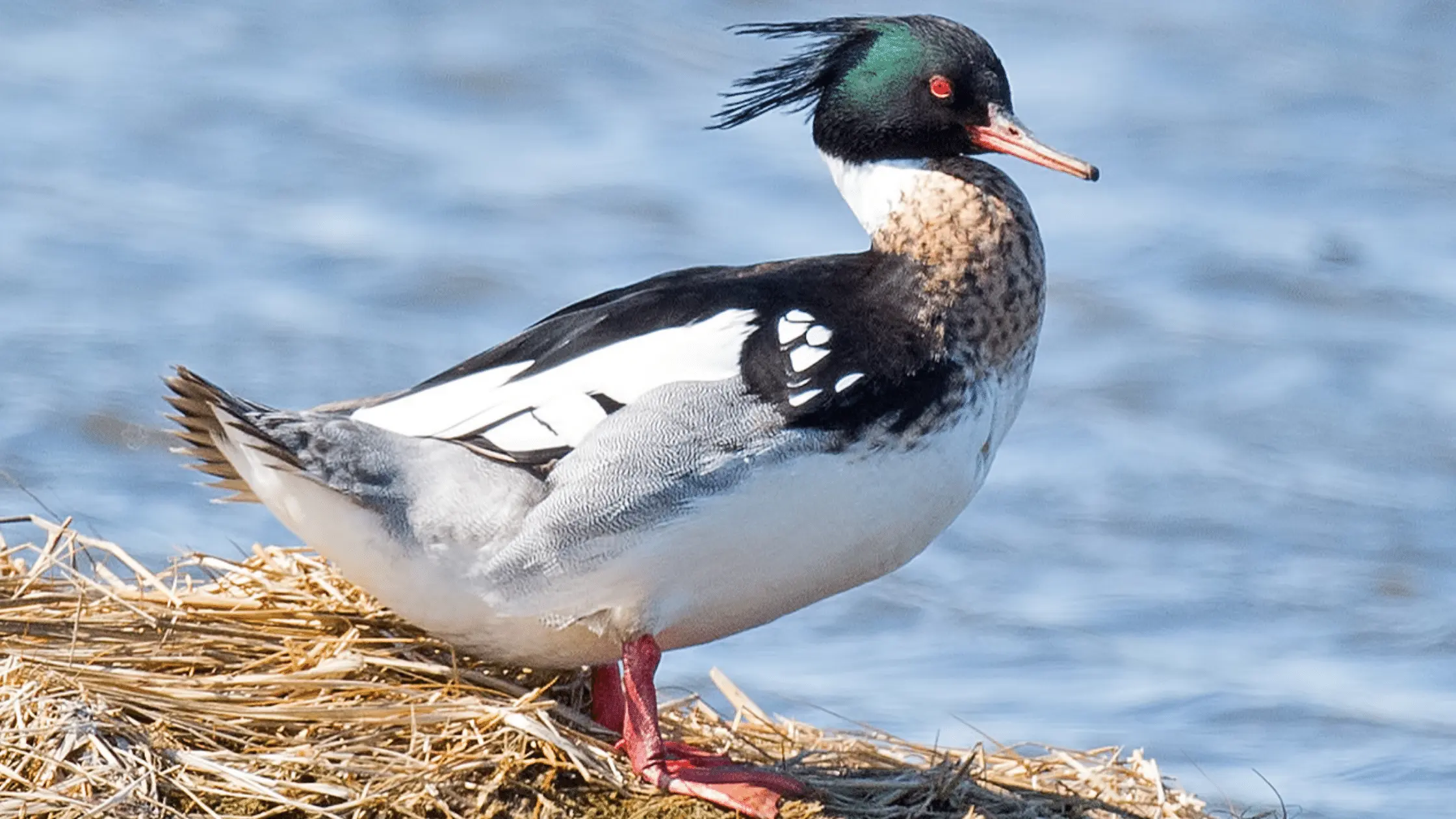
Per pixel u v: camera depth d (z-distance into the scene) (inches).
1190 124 853.8
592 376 301.0
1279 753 449.7
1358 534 574.2
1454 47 946.1
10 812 275.9
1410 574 549.3
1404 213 788.0
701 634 317.1
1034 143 329.1
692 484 295.1
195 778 286.2
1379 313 709.3
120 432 572.4
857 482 300.5
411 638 324.8
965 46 334.0
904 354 304.5
